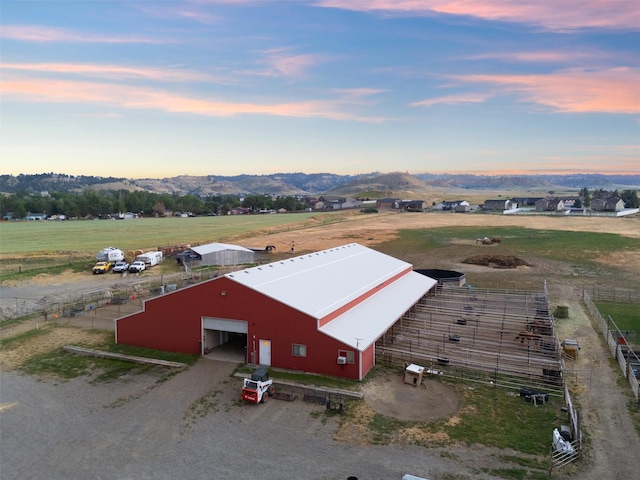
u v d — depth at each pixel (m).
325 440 23.39
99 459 22.14
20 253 81.56
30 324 45.12
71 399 28.73
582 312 48.16
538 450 22.41
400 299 44.75
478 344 37.44
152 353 36.31
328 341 31.41
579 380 30.95
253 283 35.12
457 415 25.97
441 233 119.81
